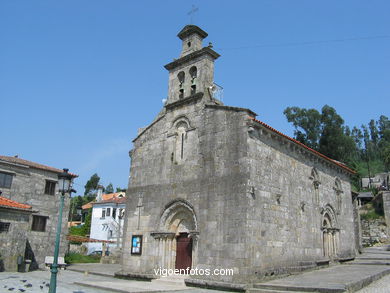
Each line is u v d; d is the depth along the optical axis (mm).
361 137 131625
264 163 21891
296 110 73312
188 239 23156
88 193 111938
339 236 30500
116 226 59812
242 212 19656
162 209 24312
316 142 69438
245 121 21250
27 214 27641
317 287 15805
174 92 26797
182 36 28109
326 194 29688
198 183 22562
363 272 21750
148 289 18453
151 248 24250
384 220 53312
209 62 25562
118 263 40656
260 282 19062
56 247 14508
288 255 22312
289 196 23844
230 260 19312
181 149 24859
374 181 80062
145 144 27719
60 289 18188
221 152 21922
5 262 25812
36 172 34844
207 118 23547
